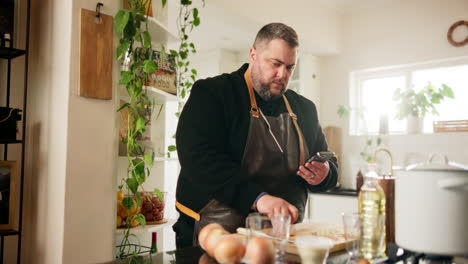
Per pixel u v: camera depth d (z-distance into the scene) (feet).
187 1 7.76
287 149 5.16
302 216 5.19
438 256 3.11
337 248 3.32
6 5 5.79
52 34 5.92
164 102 8.16
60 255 5.44
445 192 2.92
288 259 3.02
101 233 5.84
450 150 11.13
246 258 2.67
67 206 5.46
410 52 12.02
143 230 6.55
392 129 12.82
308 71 13.41
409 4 12.10
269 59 4.80
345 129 13.30
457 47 11.14
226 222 4.47
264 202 4.02
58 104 5.69
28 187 6.35
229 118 4.92
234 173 4.41
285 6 11.36
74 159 5.54
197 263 2.99
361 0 12.39
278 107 5.38
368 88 13.37
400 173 3.18
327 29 12.82
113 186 6.01
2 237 5.97
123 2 6.46
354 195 10.98
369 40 12.89
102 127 5.89
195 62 14.84
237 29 11.85
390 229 3.58
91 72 5.72
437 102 11.44
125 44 5.78
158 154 8.03
